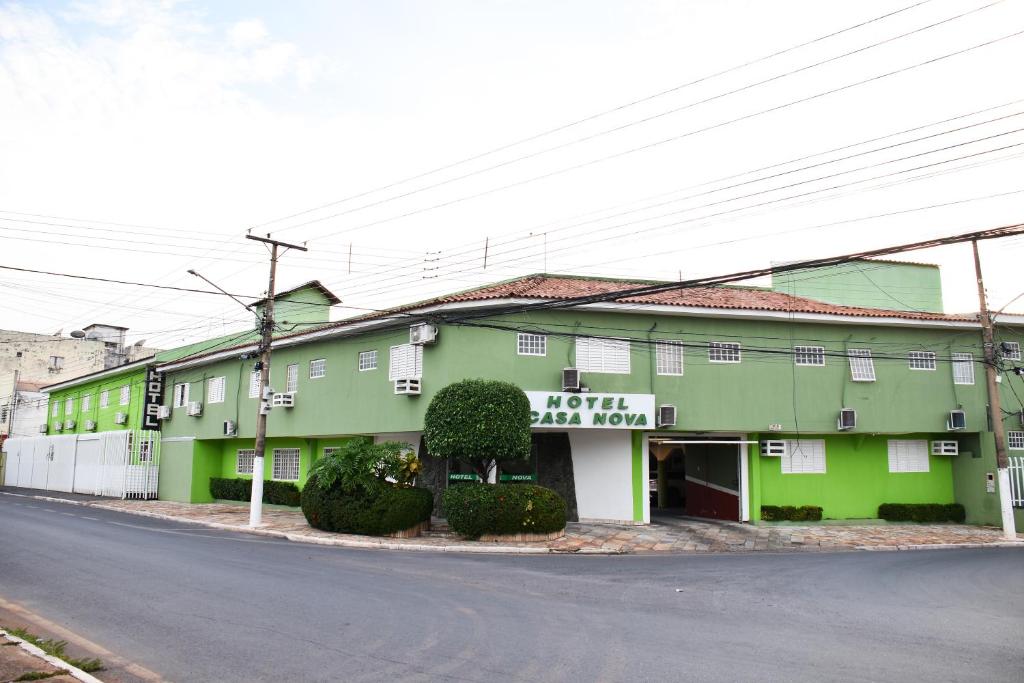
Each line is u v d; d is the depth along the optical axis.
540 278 24.67
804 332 24.42
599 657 7.88
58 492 40.00
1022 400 26.11
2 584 11.67
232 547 16.84
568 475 23.20
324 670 7.30
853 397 24.52
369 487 19.78
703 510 26.19
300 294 32.03
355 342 25.11
